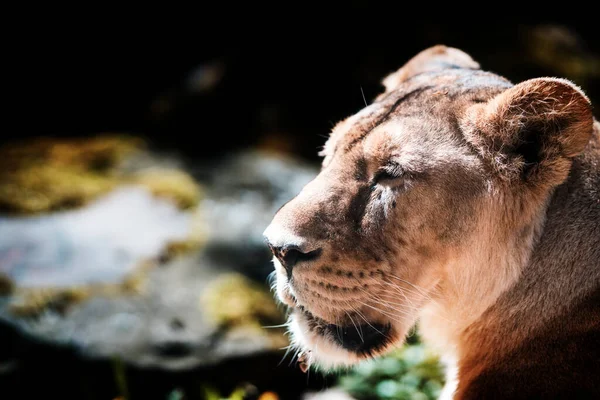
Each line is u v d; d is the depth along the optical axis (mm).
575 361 4855
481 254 4977
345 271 4906
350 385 7832
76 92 14508
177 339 7820
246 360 7773
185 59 14859
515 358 5066
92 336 7773
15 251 8906
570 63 13984
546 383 4914
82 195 10117
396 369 7902
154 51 14961
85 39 14938
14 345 7617
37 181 10273
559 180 4797
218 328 8031
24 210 9711
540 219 4984
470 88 5180
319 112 13234
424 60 5961
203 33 14812
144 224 9570
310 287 4965
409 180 4859
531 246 4984
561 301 4938
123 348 7660
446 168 4844
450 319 5258
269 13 14023
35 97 14344
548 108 4691
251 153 11758
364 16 13867
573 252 4922
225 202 10125
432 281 5055
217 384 7684
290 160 12109
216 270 8883
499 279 5031
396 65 13578
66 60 14812
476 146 4883
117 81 14672
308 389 8078
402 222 4887
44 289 8289
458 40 13891
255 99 13297
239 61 13570
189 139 12477
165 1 14914
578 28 15773
